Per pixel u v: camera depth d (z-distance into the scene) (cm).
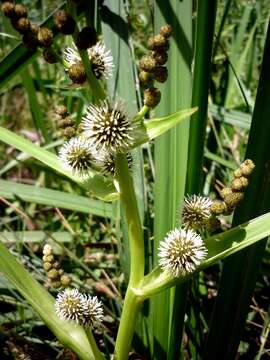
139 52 25
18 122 31
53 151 25
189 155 15
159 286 13
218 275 19
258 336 17
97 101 12
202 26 13
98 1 18
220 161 20
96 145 12
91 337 13
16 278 13
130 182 13
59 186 25
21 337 16
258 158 15
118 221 18
